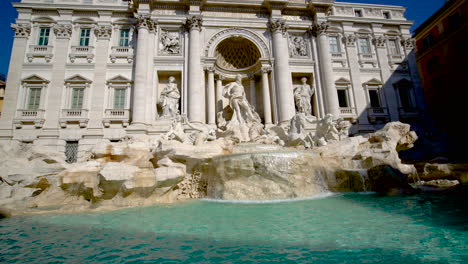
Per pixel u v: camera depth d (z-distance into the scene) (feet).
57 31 79.66
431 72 105.50
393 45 97.55
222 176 39.81
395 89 92.32
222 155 41.91
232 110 79.41
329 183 41.27
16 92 74.38
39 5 79.71
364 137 52.80
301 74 88.17
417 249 15.56
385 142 47.47
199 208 32.09
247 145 56.18
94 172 39.04
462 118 90.74
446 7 95.71
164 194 38.65
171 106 77.71
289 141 60.85
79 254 17.08
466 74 89.66
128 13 84.02
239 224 23.40
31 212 31.99
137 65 75.77
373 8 99.71
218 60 87.97
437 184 43.42
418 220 21.83
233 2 84.84
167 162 40.06
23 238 21.07
